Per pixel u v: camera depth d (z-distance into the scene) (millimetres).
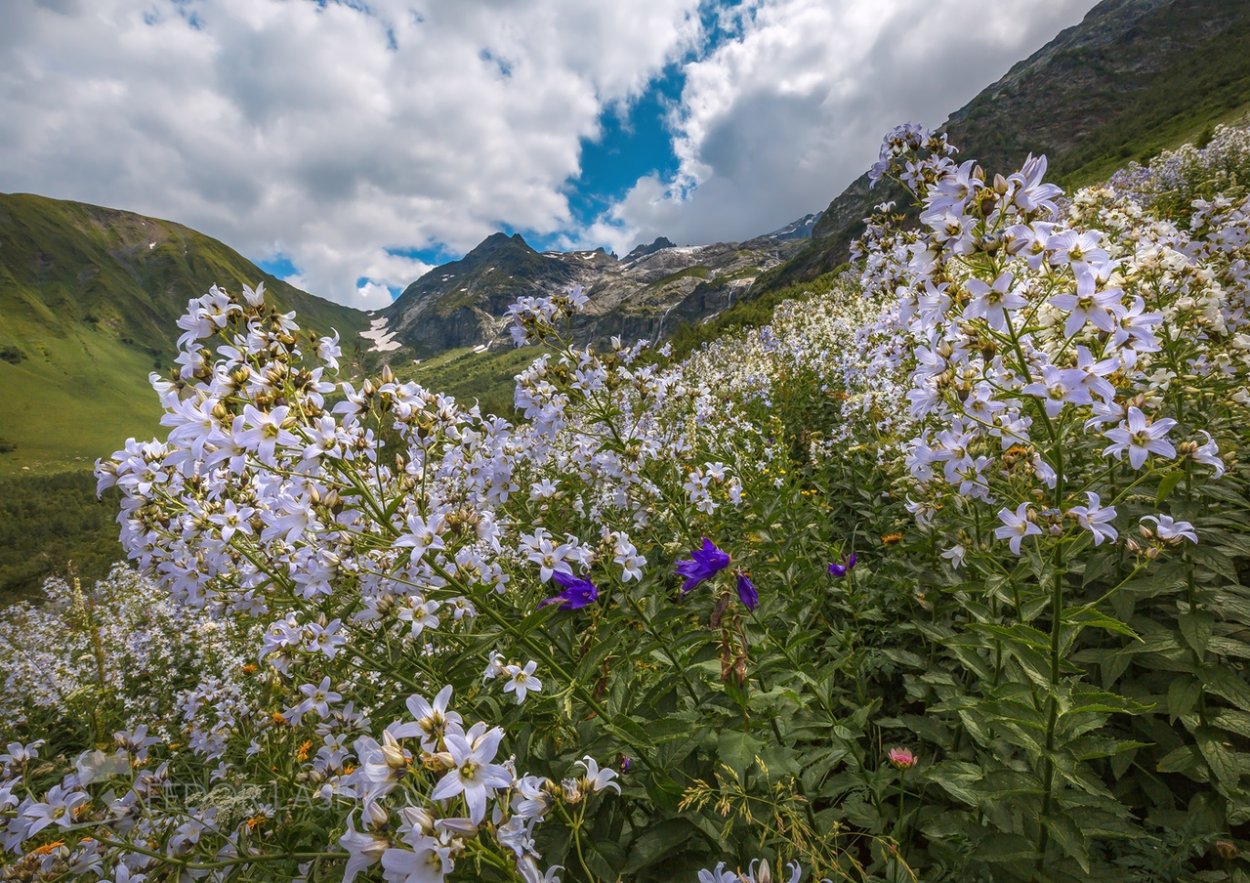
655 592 4090
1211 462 2426
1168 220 6387
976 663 3186
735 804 2457
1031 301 2902
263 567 3438
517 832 1788
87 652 7992
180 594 3744
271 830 2947
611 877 2234
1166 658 3086
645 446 5023
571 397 4812
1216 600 3068
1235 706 3025
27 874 2484
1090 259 2434
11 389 190625
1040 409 2512
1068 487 3990
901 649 4258
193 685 7121
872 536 5816
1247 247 4945
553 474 6086
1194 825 2730
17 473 147875
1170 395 4098
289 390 2826
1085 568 3301
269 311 2977
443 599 3000
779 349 14102
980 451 3090
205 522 3367
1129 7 197625
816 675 3285
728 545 5391
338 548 3150
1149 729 3145
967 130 140625
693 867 2488
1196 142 26922
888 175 5535
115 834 2672
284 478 2912
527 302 4598
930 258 2648
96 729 6074
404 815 1673
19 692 7062
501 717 2969
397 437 3322
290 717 3348
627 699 3066
